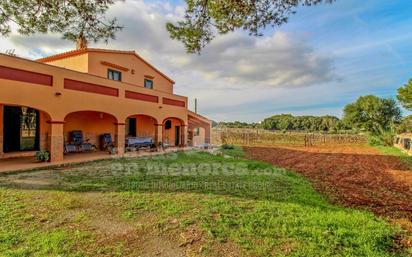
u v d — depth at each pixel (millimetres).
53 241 3979
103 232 4426
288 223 4949
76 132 14758
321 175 11758
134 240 4168
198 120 24953
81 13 5637
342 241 4289
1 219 4805
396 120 49156
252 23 5926
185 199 6414
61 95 11211
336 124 63375
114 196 6496
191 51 6492
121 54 17562
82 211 5391
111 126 17250
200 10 5977
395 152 24344
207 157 15648
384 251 4078
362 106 51750
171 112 19328
